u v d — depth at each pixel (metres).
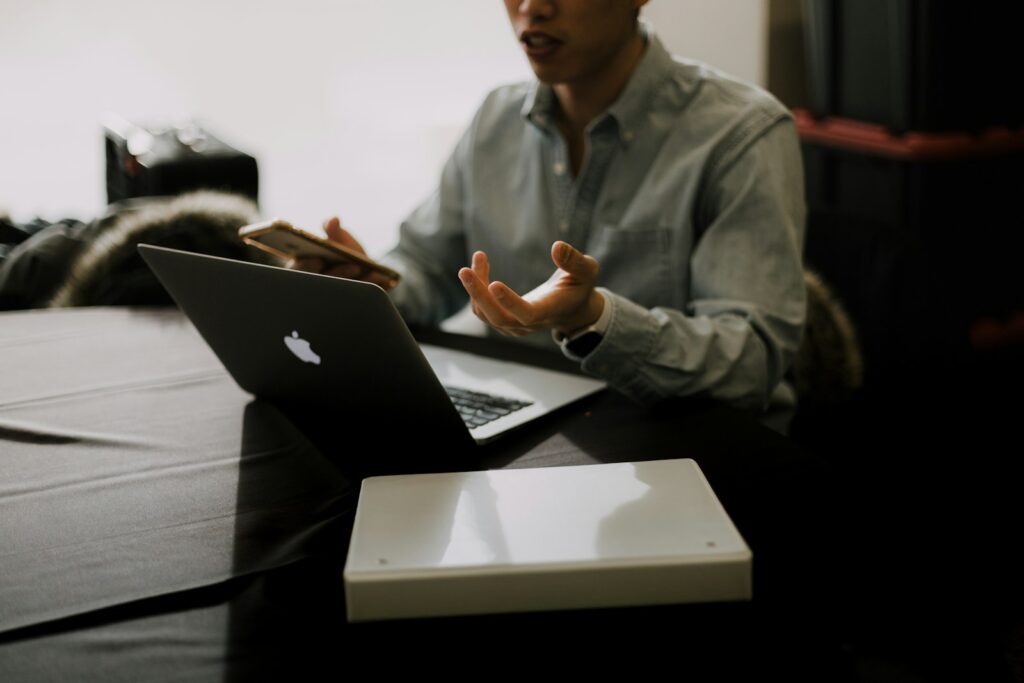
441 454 0.93
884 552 0.78
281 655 0.65
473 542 0.70
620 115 1.33
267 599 0.72
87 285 1.56
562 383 1.11
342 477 0.91
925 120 2.13
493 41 2.38
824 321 1.37
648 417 1.03
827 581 0.73
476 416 1.00
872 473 1.29
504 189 1.47
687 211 1.30
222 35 2.28
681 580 0.67
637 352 1.05
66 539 0.81
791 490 0.87
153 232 1.57
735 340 1.13
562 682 0.62
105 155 2.09
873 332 1.35
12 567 0.77
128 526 0.83
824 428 1.41
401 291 1.47
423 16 2.34
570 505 0.75
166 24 2.24
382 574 0.66
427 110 2.42
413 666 0.63
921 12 2.07
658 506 0.74
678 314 1.12
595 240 1.38
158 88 2.27
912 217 2.20
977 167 2.19
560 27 1.20
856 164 2.32
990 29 2.09
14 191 2.24
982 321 2.30
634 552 0.68
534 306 0.92
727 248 1.24
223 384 1.15
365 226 2.48
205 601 0.72
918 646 0.71
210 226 1.59
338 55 2.35
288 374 1.00
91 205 2.30
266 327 0.95
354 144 2.42
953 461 1.24
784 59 2.50
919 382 1.30
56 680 0.63
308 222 2.46
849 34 2.27
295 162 2.41
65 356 1.25
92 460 0.96
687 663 0.64
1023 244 2.29
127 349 1.27
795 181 1.30
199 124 2.02
